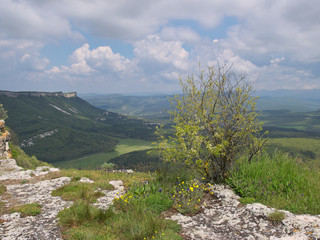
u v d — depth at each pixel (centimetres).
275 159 895
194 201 721
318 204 624
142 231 545
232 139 851
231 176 870
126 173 1356
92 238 536
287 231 516
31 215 725
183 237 545
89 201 813
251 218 603
